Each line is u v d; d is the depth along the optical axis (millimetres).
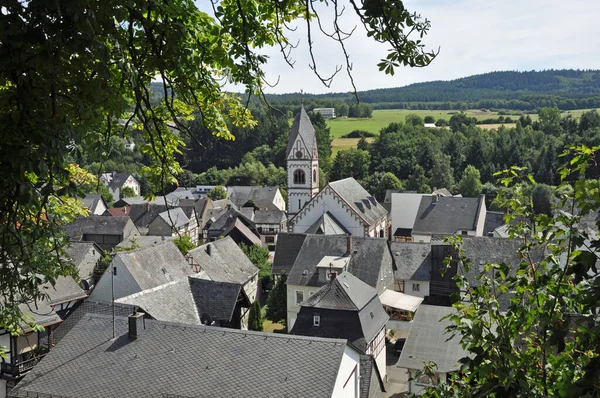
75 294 34219
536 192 70812
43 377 21547
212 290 37750
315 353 20828
